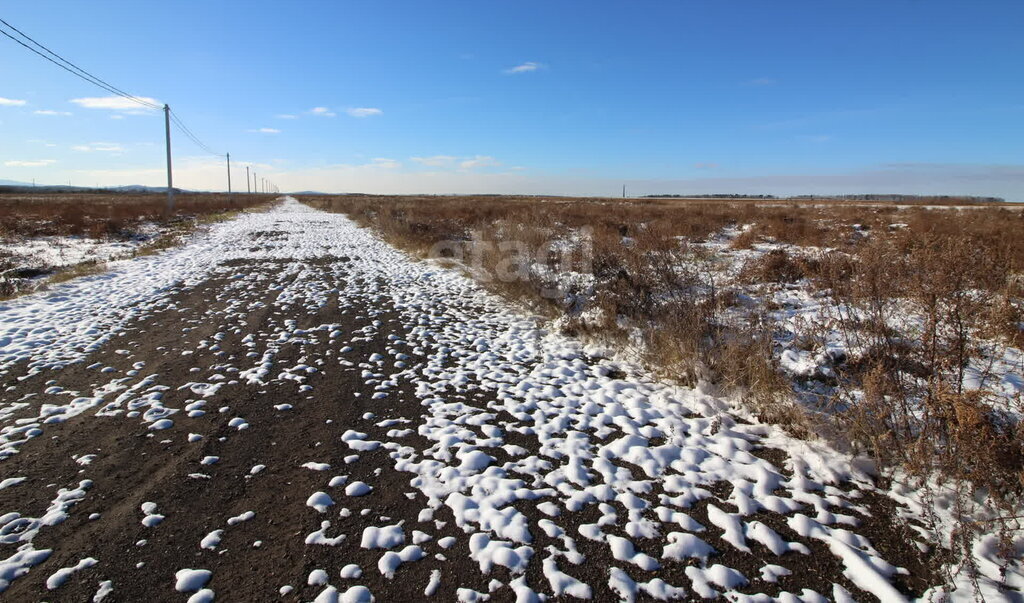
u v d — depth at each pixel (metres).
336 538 2.87
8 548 2.72
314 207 53.97
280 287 10.45
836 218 20.92
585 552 2.80
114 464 3.59
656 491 3.41
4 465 3.54
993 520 2.67
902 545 2.87
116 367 5.52
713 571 2.65
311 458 3.75
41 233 18.80
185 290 9.85
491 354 6.40
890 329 4.40
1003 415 3.29
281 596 2.45
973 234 9.95
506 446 4.02
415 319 8.10
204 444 3.91
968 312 3.67
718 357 5.23
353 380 5.37
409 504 3.21
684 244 9.32
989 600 2.42
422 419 4.48
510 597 2.47
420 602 2.43
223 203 47.88
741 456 3.82
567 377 5.60
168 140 32.41
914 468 3.17
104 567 2.61
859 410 3.64
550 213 18.14
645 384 5.39
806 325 5.49
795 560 2.77
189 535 2.87
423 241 16.75
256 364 5.76
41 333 6.66
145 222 24.80
